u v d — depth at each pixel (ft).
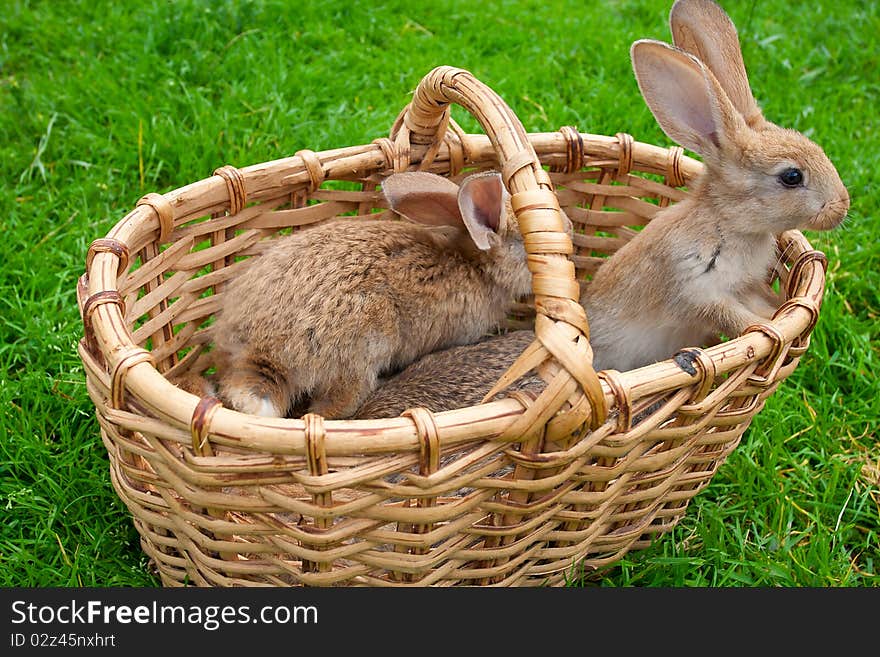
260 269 3.67
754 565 3.47
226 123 4.39
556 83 4.75
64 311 3.90
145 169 4.31
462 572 3.26
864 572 3.52
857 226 4.27
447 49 4.83
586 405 3.09
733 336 3.63
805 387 3.92
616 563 3.49
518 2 5.22
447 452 3.08
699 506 3.64
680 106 3.59
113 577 3.42
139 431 3.09
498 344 3.78
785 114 4.66
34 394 3.71
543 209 3.18
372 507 3.10
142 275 3.54
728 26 3.66
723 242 3.61
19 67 4.81
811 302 3.38
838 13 5.26
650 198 4.01
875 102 4.86
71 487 3.56
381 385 3.75
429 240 3.85
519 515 3.20
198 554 3.24
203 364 3.80
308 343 3.63
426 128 3.76
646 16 5.23
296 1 4.97
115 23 4.91
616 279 3.74
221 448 3.06
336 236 3.72
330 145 4.36
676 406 3.21
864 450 3.76
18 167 4.35
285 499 3.08
